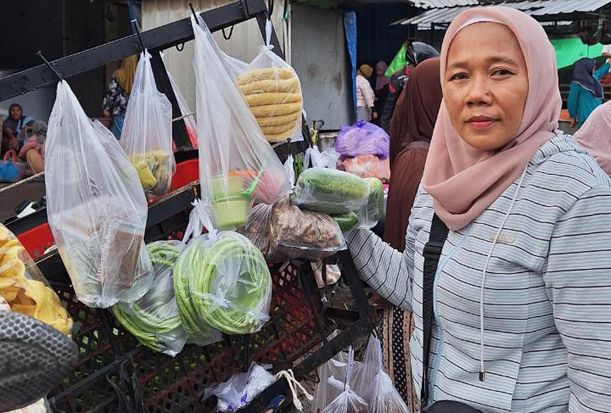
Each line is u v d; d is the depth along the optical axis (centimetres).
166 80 282
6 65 996
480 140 159
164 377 219
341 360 324
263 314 218
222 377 230
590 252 145
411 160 313
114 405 212
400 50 952
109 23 998
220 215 219
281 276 247
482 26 158
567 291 148
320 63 804
